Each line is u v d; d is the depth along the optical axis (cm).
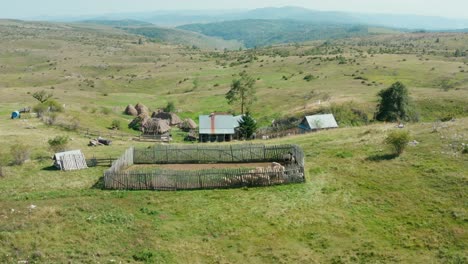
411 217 3045
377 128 5706
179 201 3559
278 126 9175
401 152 4291
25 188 4000
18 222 2991
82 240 2748
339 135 5659
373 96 12138
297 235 2912
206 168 4553
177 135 9769
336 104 10650
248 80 12525
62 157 4700
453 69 18488
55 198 3672
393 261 2517
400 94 9500
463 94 11688
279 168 3997
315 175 4044
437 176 3622
